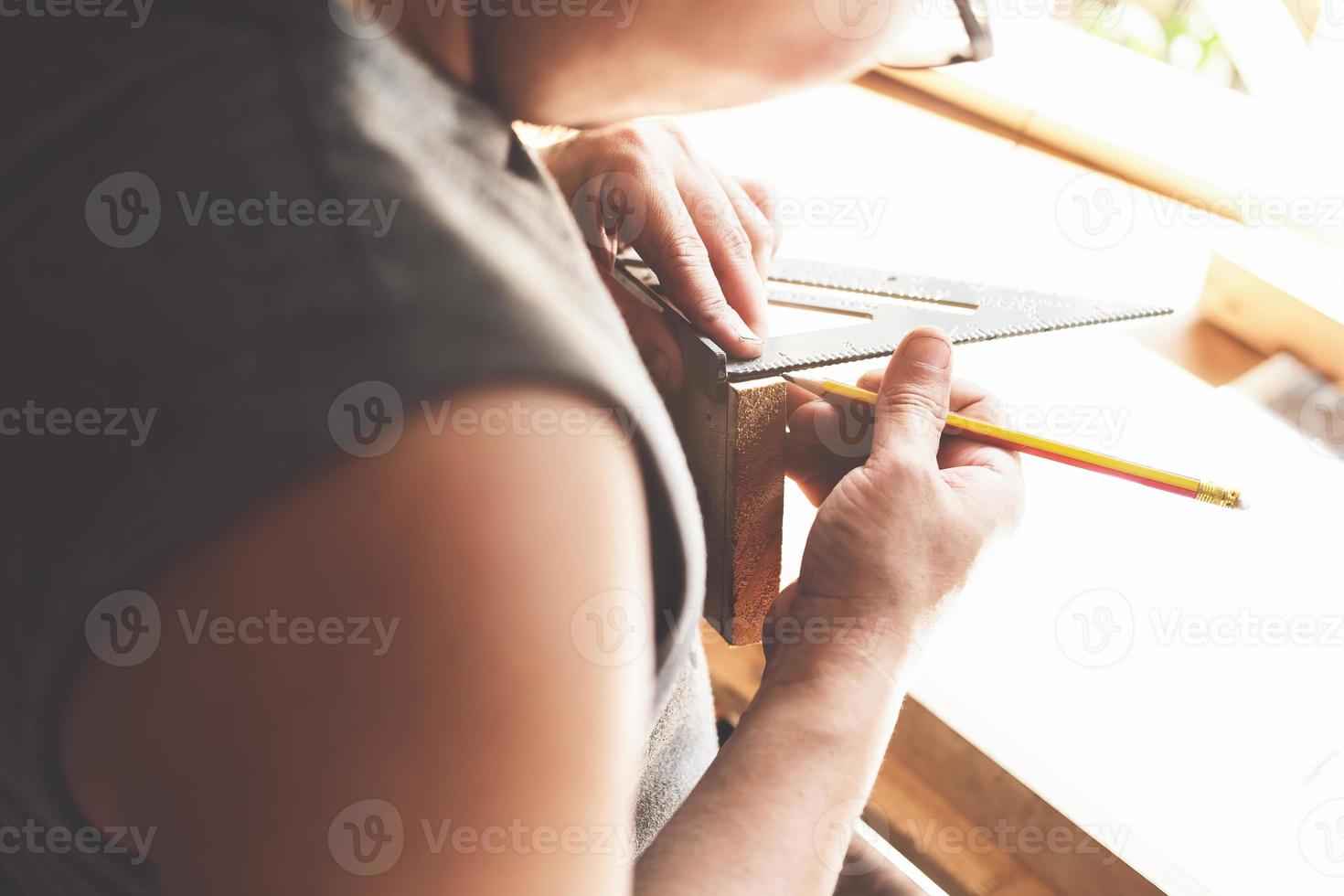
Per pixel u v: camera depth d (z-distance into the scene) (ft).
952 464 1.54
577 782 0.68
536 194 0.78
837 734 1.15
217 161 0.63
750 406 1.41
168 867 0.69
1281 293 2.33
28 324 0.61
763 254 1.78
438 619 0.60
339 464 0.57
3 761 0.71
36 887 0.89
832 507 1.30
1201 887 1.61
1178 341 2.47
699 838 1.07
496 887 0.67
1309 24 2.64
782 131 3.21
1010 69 3.12
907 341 1.41
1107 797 1.74
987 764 1.85
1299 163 2.66
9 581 0.61
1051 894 1.82
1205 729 1.81
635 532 0.69
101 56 0.65
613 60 0.79
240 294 0.60
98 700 0.61
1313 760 1.75
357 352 0.59
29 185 0.63
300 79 0.65
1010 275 2.57
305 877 0.66
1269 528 2.07
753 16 0.77
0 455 0.60
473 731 0.62
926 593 1.27
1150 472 1.50
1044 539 2.10
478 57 0.80
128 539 0.57
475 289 0.62
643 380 0.73
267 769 0.62
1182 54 3.15
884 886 1.80
